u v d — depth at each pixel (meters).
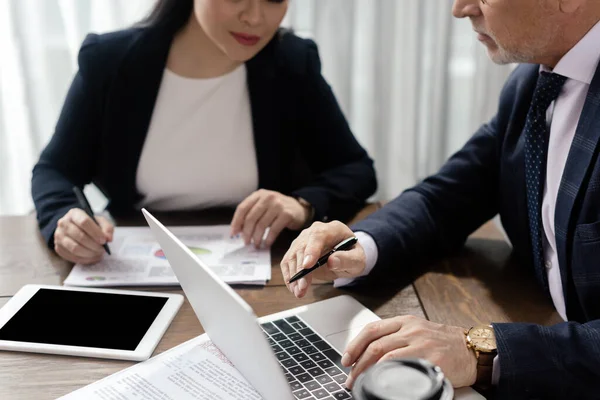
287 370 0.89
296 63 1.61
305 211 1.42
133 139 1.55
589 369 0.85
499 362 0.85
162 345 0.97
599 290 0.99
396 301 1.10
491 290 1.14
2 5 2.06
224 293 0.71
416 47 2.12
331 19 2.10
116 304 1.08
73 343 0.97
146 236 1.37
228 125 1.61
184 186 1.61
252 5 1.36
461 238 1.32
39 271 1.22
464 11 1.09
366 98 2.21
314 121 1.65
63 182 1.48
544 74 1.09
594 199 0.99
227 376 0.88
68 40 2.10
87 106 1.54
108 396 0.85
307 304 1.08
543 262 1.14
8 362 0.93
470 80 2.23
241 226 1.34
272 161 1.62
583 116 1.01
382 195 2.31
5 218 1.46
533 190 1.14
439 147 2.27
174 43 1.56
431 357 0.85
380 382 0.60
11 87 2.15
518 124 1.22
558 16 1.00
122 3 2.07
